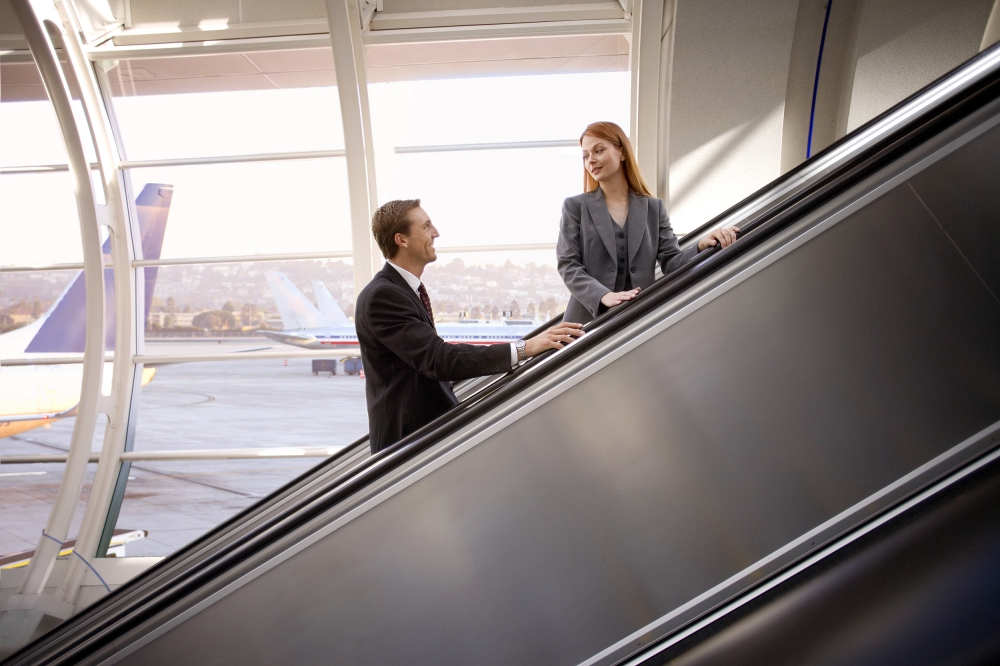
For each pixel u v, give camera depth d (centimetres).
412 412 241
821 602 172
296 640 196
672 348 188
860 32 538
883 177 185
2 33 603
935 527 173
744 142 570
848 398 183
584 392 190
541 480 191
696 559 187
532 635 191
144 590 263
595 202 302
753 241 190
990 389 181
